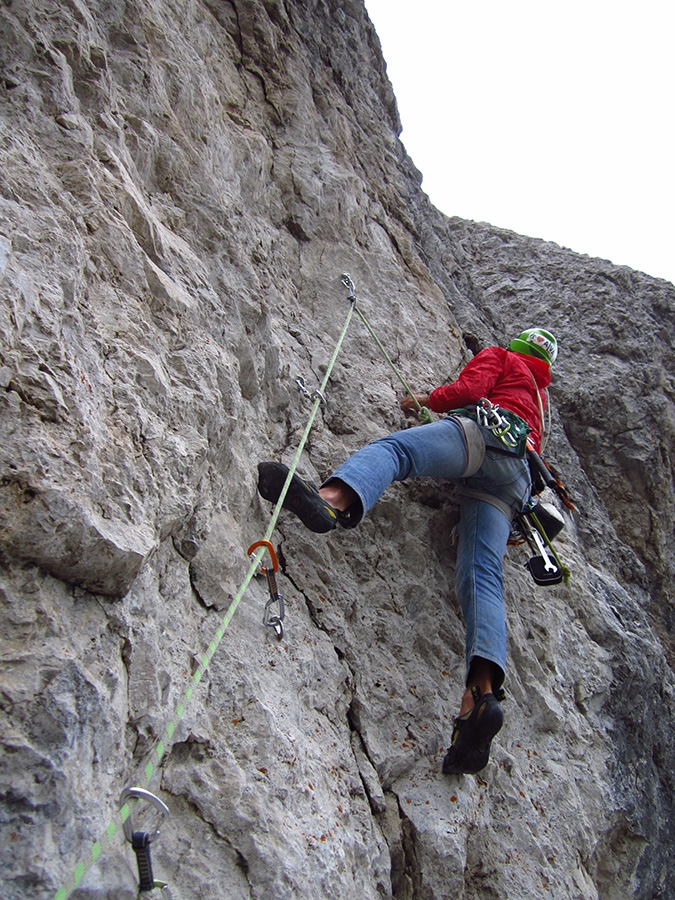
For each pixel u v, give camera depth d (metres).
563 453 5.69
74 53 3.07
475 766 2.99
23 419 2.11
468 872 3.04
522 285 7.04
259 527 3.19
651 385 6.29
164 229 3.28
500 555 3.42
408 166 6.21
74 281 2.49
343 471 3.12
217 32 4.52
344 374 4.04
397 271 4.84
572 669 4.07
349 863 2.59
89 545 2.09
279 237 4.29
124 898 1.94
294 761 2.59
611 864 3.78
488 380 3.64
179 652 2.47
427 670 3.38
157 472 2.50
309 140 4.82
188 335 3.00
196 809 2.27
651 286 7.18
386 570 3.53
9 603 1.96
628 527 5.79
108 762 2.01
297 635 3.02
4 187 2.50
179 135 3.66
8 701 1.84
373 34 6.45
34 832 1.76
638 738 4.24
